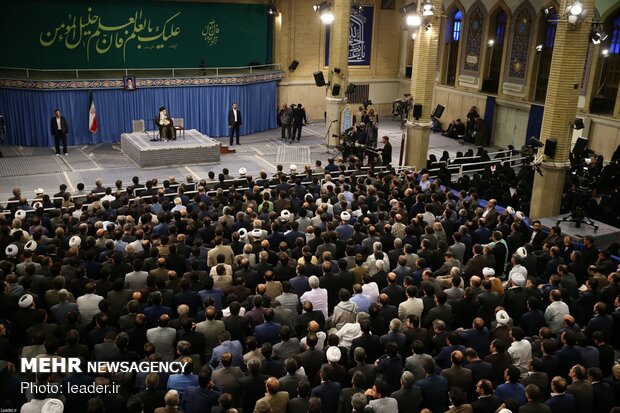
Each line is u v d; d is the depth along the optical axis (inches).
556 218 567.2
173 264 356.8
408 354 279.3
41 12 870.4
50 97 831.7
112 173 727.7
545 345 265.9
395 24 1149.7
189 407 224.7
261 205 485.4
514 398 235.1
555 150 576.7
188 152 767.7
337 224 443.2
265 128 1032.2
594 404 248.1
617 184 689.0
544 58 893.2
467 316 318.3
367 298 311.4
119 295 303.3
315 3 1063.0
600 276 364.5
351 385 251.8
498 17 962.7
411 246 377.7
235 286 322.3
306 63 1086.4
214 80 927.7
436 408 235.6
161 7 940.0
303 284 332.5
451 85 1073.5
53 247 356.5
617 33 795.4
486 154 757.3
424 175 573.6
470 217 482.6
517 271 362.9
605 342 299.7
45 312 275.4
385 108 1186.6
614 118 797.9
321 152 876.0
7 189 651.5
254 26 1023.0
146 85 882.8
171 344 267.9
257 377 237.1
